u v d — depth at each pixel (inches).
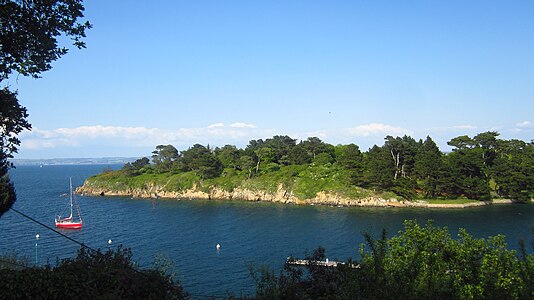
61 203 4254.4
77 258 509.7
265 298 474.9
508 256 533.6
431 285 397.1
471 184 3912.4
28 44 473.1
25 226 2637.8
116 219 3125.0
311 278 517.7
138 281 478.9
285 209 3782.0
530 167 4028.1
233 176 5064.0
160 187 5172.2
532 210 3486.7
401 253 690.8
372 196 4052.7
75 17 495.2
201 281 1514.5
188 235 2436.0
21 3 458.3
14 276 434.9
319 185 4397.1
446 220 2999.5
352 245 2148.1
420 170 4057.6
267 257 1888.5
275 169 5157.5
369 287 361.4
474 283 550.6
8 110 447.2
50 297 431.5
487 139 4404.5
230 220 3078.2
